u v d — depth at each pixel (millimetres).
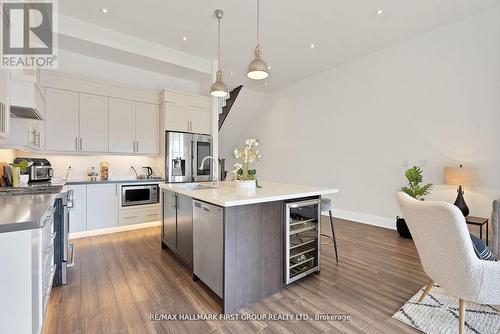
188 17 3240
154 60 4129
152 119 4512
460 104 3416
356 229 4152
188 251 2533
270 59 4598
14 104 2045
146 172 4711
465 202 3340
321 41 3904
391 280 2381
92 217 3787
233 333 1656
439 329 1667
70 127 3730
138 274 2510
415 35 3770
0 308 1139
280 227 2229
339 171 4965
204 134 4891
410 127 3928
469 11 3170
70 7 3027
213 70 4617
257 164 6980
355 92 4652
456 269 1480
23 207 1488
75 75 3762
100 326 1707
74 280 2367
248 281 2008
